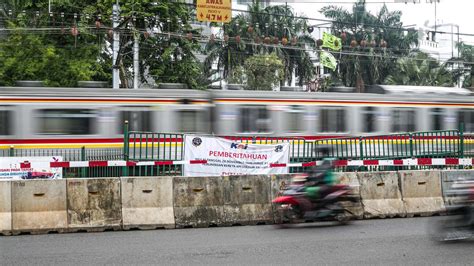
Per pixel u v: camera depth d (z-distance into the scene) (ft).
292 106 72.59
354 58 171.01
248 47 160.25
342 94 75.20
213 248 31.50
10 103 63.93
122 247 31.94
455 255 29.35
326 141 69.05
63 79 104.12
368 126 76.07
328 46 144.97
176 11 115.85
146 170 54.39
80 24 105.50
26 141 64.13
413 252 30.12
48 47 104.22
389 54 173.06
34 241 34.06
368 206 42.73
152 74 117.29
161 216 38.86
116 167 60.80
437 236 33.24
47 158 54.75
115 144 66.69
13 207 37.04
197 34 122.31
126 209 38.60
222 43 156.15
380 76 173.68
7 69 102.32
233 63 158.20
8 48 103.81
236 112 70.44
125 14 105.81
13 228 36.35
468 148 65.77
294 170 59.41
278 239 34.35
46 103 64.90
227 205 40.42
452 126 81.10
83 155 59.36
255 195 41.09
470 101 82.74
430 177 44.98
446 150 63.52
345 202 41.73
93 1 111.45
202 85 151.12
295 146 70.03
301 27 163.22
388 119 77.10
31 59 103.55
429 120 79.56
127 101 67.36
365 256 29.12
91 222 37.65
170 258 28.84
